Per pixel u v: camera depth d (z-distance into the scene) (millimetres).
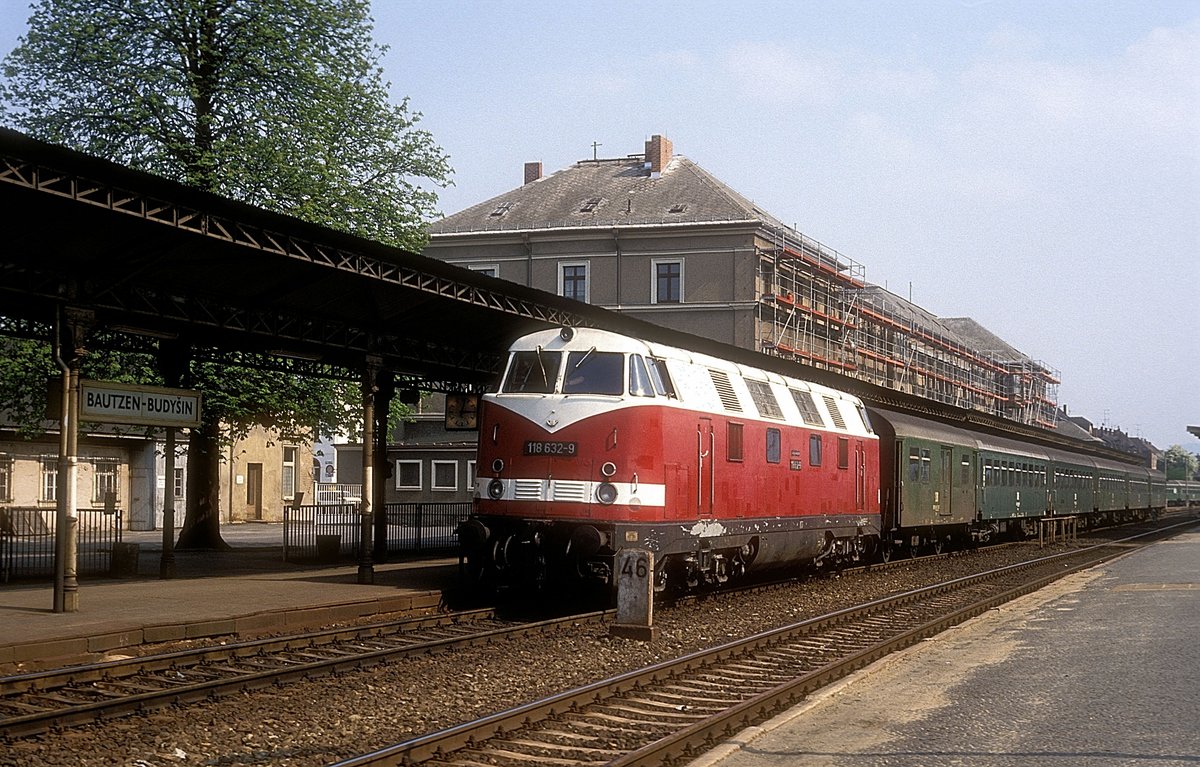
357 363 22453
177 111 29219
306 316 19312
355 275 16812
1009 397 97312
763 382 21719
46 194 12688
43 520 22156
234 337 19734
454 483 56594
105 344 20547
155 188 13609
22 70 29562
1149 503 74938
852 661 13234
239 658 12836
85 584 19062
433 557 27078
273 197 29469
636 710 10664
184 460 48781
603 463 16750
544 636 15195
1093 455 63031
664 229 54531
